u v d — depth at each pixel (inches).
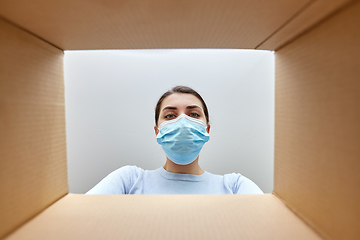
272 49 15.7
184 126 35.4
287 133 14.1
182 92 41.4
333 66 10.1
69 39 13.6
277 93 15.5
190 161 37.8
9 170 10.6
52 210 12.7
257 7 10.2
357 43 8.8
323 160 10.6
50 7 9.8
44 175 13.1
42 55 13.4
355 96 8.9
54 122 14.6
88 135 49.5
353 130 9.0
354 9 8.9
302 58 12.5
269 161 50.7
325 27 10.6
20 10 10.0
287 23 11.5
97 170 49.6
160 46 15.2
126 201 13.8
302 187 12.1
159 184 38.1
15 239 10.0
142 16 11.0
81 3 9.5
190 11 10.6
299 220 11.7
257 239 9.9
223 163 51.3
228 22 11.7
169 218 11.6
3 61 10.5
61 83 15.6
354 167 8.9
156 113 44.3
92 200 14.1
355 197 8.9
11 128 10.8
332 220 10.0
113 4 9.8
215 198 14.3
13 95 11.1
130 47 15.3
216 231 10.4
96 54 49.8
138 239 9.7
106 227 10.7
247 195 15.1
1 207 10.1
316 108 11.3
